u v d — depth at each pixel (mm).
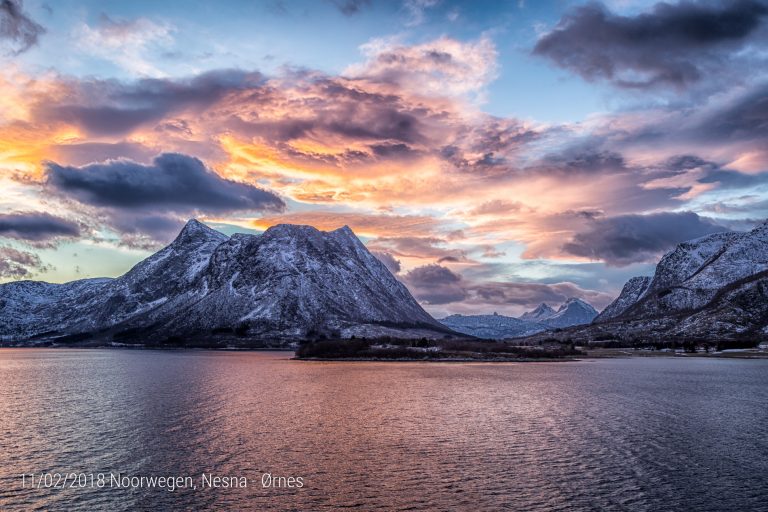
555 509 34219
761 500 35750
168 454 46688
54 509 34375
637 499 35875
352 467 42938
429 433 55531
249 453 47062
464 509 34250
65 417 65562
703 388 99375
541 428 58406
